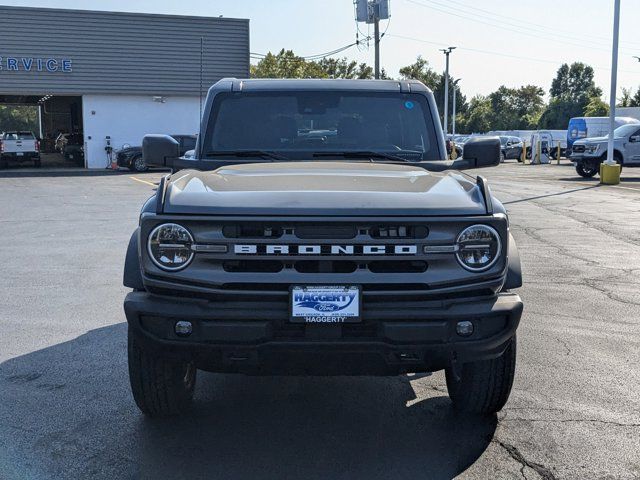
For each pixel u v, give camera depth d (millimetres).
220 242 3355
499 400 4094
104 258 9672
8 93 31844
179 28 33719
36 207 15930
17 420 4254
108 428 4141
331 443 3955
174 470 3619
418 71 83750
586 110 90125
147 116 33969
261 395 4715
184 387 4203
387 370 3561
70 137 38156
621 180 25953
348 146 4984
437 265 3416
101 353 5559
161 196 3508
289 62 61781
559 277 8602
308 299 3334
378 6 35688
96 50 32781
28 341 5871
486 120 108562
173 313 3383
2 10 31312
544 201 17766
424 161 4801
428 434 4074
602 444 3920
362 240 3344
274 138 4977
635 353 5594
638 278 8547
